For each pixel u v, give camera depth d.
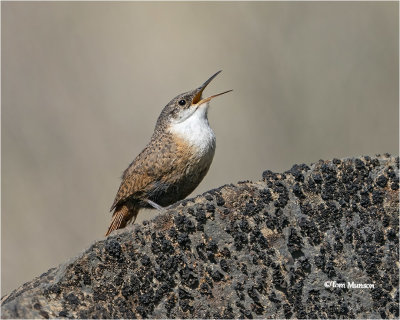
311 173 11.20
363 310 10.74
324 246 10.90
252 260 10.80
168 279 10.68
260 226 10.92
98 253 10.66
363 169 11.25
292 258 10.84
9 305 10.04
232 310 10.66
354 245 10.94
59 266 11.06
